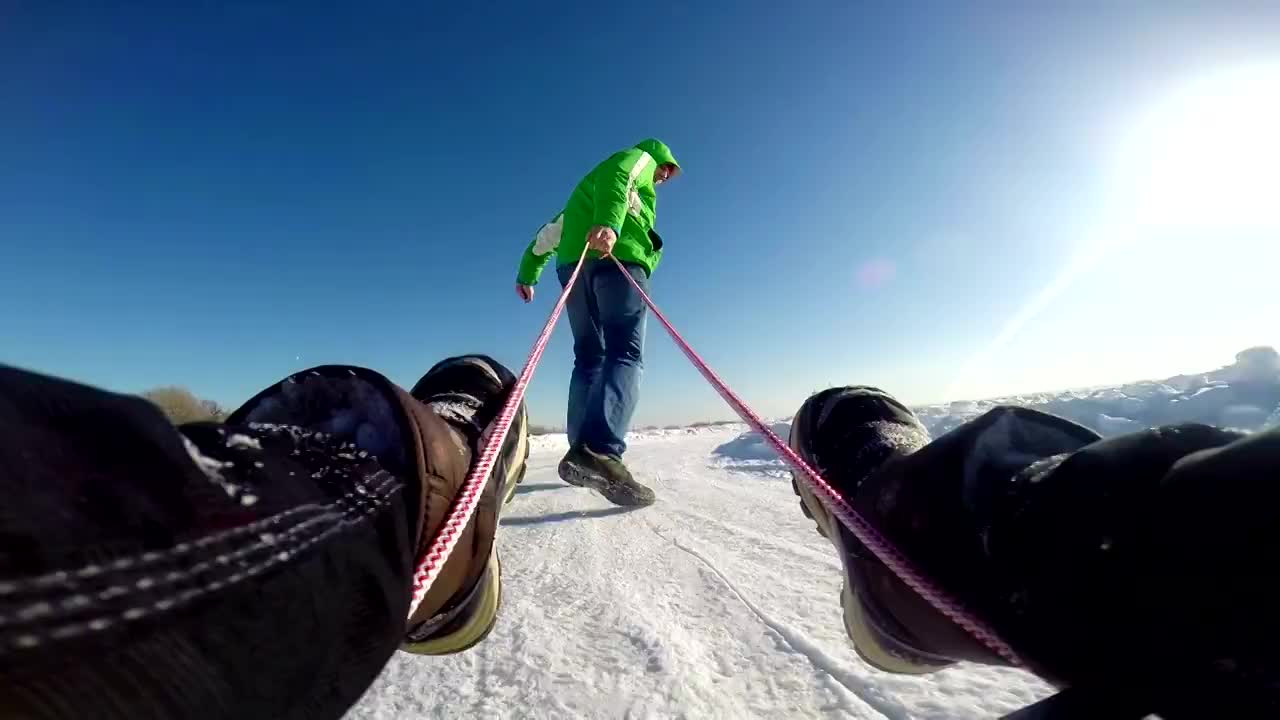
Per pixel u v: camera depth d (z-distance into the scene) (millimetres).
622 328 3510
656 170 4004
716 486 4227
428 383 1256
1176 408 3816
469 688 1314
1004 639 584
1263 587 373
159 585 327
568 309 3762
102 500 313
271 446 487
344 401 667
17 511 269
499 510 1033
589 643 1528
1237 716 390
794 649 1435
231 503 394
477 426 1003
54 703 269
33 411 304
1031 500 584
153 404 375
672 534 2680
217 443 444
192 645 336
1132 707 456
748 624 1604
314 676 419
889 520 802
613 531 2791
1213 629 395
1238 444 426
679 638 1530
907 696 1199
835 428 1217
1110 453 524
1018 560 564
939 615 730
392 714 1221
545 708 1227
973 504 678
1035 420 765
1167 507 438
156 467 352
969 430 738
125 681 299
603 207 3230
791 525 2783
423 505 619
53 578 277
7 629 256
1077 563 495
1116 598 456
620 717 1191
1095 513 499
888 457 1039
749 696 1250
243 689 361
